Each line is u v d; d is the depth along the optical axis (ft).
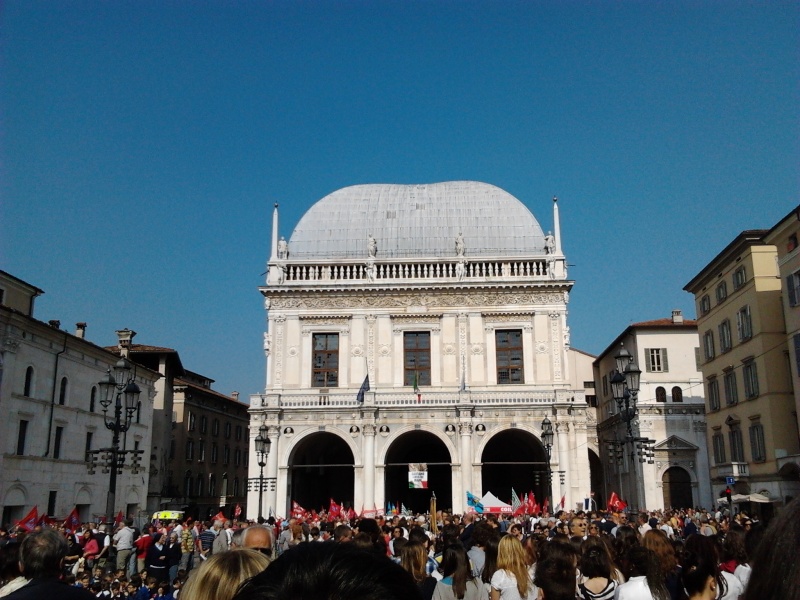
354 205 252.83
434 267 236.63
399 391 225.35
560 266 232.32
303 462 238.48
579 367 305.32
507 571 40.42
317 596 10.12
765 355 182.09
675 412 237.45
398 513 195.72
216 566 17.70
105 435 224.53
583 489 209.97
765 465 181.57
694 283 228.02
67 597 22.89
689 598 32.04
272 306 232.12
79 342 208.03
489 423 212.84
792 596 9.39
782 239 175.32
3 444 173.06
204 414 318.45
